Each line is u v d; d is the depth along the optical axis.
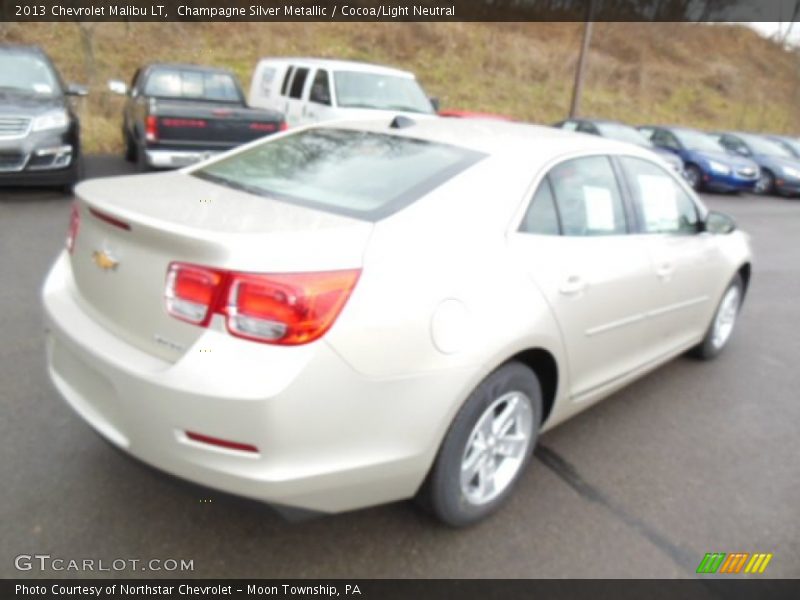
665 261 3.51
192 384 1.93
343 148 3.00
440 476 2.40
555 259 2.75
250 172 2.92
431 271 2.27
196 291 1.99
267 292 1.94
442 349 2.24
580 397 3.13
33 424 3.07
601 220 3.18
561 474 3.11
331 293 2.01
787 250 9.38
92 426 2.29
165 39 15.88
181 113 8.00
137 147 9.35
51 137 7.27
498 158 2.80
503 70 24.81
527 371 2.66
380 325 2.09
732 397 4.14
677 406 3.96
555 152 3.02
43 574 2.23
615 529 2.74
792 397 4.22
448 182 2.59
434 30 24.06
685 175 14.85
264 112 8.65
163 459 2.08
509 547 2.57
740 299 4.86
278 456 1.98
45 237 6.18
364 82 10.29
